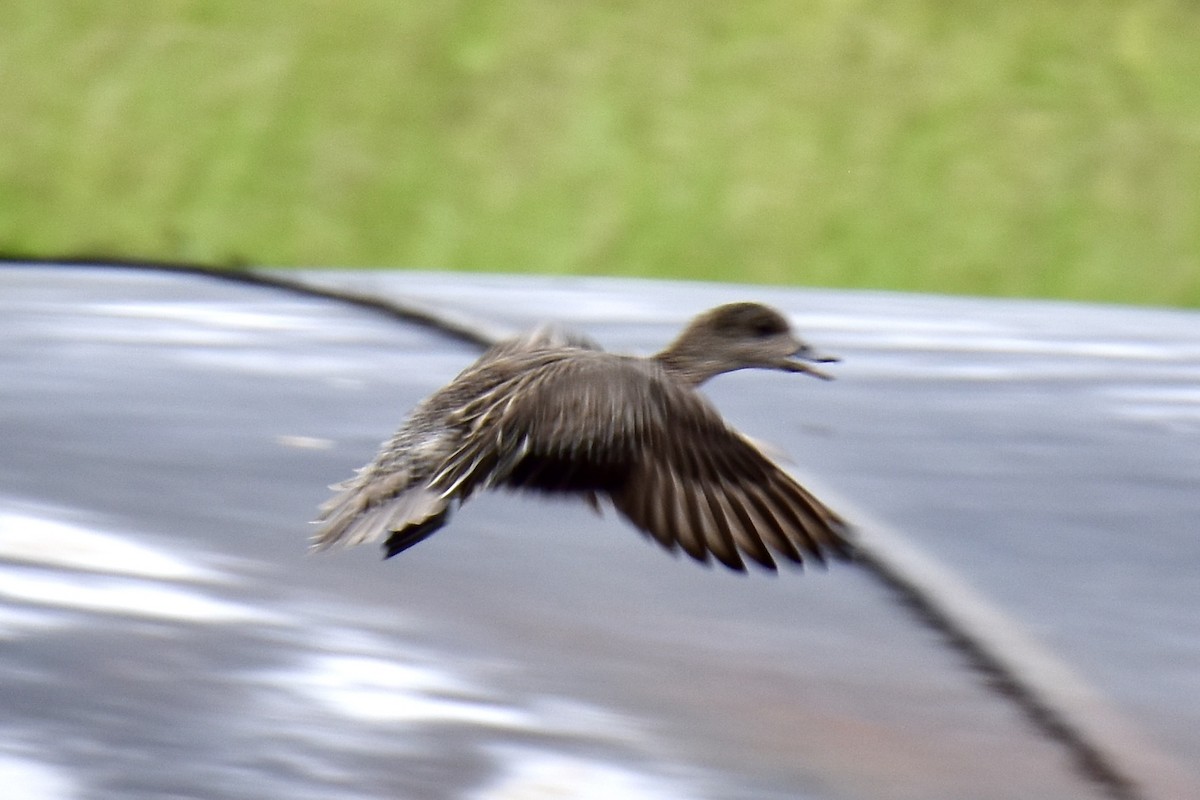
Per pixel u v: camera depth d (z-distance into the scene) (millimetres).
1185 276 48281
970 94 53531
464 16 55750
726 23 55688
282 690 8781
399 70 54312
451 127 52594
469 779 7969
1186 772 8617
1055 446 13883
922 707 9125
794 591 10633
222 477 12414
